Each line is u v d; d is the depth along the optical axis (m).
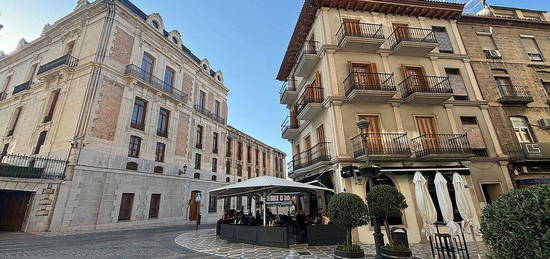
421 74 13.20
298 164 15.76
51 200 13.62
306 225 10.37
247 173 36.25
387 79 11.88
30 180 12.91
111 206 16.11
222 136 30.25
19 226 12.99
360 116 11.93
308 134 15.07
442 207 7.16
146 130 19.56
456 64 13.85
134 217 17.47
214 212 26.23
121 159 17.25
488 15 16.30
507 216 2.58
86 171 15.12
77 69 17.17
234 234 10.74
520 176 12.18
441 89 12.27
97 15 18.89
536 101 13.75
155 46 21.78
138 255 7.94
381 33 13.30
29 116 18.55
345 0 13.41
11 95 21.14
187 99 24.59
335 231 9.77
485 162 12.02
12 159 17.06
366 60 12.88
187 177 23.02
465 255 7.53
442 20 14.80
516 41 15.24
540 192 2.42
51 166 13.99
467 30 15.01
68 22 20.27
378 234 6.36
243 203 31.50
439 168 10.95
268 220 12.50
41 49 21.91
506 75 14.12
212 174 27.02
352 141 11.25
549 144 12.60
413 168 10.90
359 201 6.46
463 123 12.75
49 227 13.19
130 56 19.36
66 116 16.25
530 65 14.66
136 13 20.67
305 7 14.28
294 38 16.58
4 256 7.54
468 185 11.30
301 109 14.12
